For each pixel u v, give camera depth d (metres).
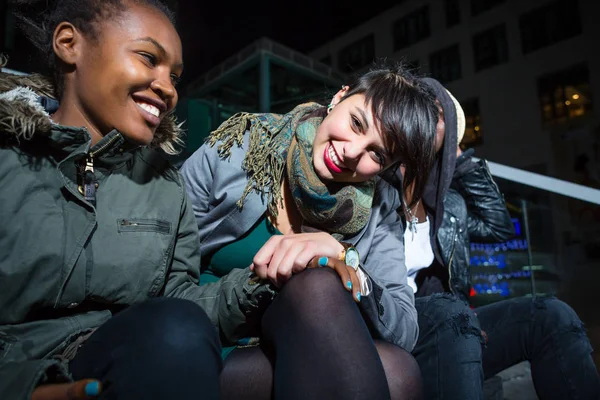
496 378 1.61
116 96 0.82
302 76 5.70
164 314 0.65
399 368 0.90
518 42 16.73
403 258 1.27
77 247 0.81
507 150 16.88
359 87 1.09
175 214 0.98
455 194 1.73
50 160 0.83
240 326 0.95
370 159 1.07
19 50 1.26
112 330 0.66
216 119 6.00
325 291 0.80
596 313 4.79
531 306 1.48
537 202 2.52
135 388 0.58
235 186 1.19
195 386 0.60
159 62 0.84
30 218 0.78
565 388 1.33
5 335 0.74
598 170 13.38
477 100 17.84
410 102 1.04
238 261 1.21
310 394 0.70
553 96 15.97
